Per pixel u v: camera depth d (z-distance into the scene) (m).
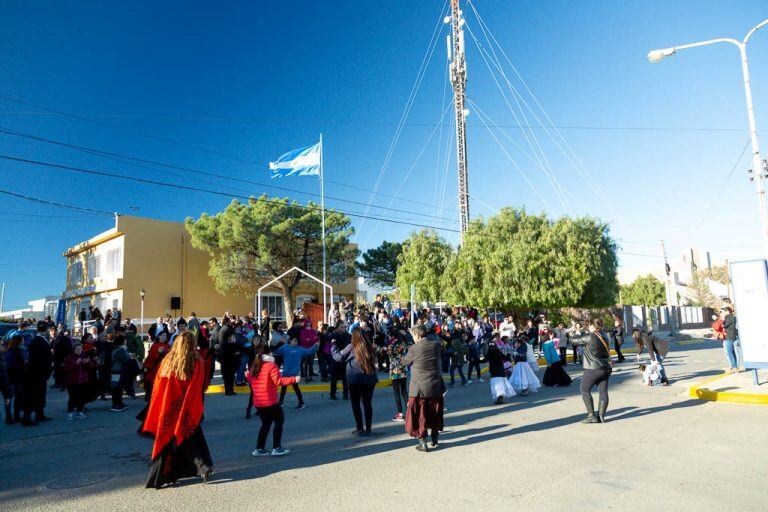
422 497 5.33
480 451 7.18
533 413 10.05
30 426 9.81
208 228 32.78
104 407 12.25
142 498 5.51
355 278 41.31
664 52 15.16
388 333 16.34
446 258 35.88
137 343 14.76
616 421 9.03
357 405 8.43
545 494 5.34
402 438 8.14
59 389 14.91
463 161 35.53
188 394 5.87
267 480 6.03
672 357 21.91
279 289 36.72
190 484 5.96
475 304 30.62
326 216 34.97
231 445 7.88
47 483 6.18
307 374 16.38
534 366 14.47
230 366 13.74
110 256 33.41
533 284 28.75
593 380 8.95
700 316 50.91
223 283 32.44
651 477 5.84
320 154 28.12
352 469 6.42
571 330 20.48
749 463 6.30
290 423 9.68
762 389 11.00
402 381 9.91
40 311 47.41
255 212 32.97
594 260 29.30
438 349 7.53
